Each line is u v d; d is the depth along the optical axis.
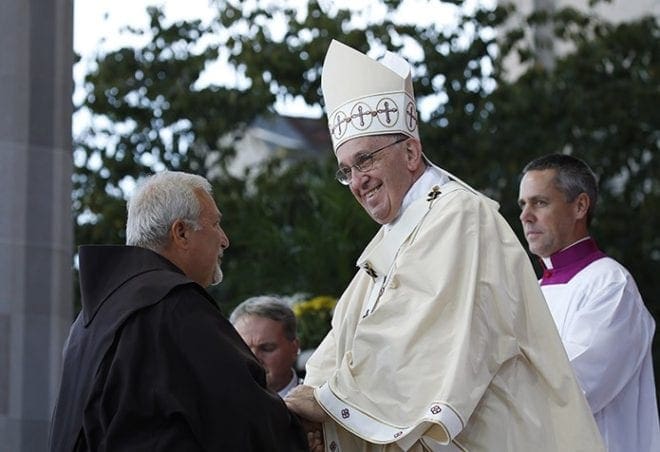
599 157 23.66
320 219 18.89
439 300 7.58
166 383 7.04
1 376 11.23
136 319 7.21
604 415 9.53
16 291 11.31
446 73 23.62
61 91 11.67
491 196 23.31
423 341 7.54
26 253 11.38
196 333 7.17
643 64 24.28
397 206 8.20
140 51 23.69
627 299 9.62
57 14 11.66
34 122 11.48
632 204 24.02
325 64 8.52
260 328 10.84
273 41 23.22
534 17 24.45
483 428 7.55
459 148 23.53
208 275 7.75
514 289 7.73
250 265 19.67
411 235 8.00
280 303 11.04
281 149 24.42
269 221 20.69
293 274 19.02
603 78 24.09
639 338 9.58
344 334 8.38
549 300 9.92
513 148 23.34
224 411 7.06
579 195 9.95
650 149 24.06
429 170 8.29
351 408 7.55
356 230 18.52
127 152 23.28
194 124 23.38
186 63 23.47
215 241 7.75
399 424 7.42
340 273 18.42
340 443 7.78
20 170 11.41
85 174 23.33
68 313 11.65
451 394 7.29
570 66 24.03
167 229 7.62
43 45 11.57
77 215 22.98
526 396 7.68
